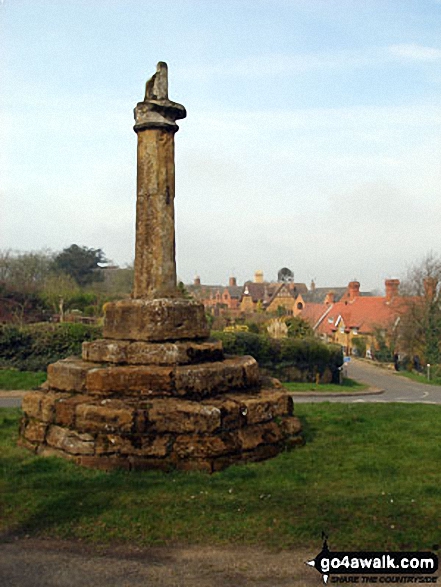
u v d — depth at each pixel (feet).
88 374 23.61
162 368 23.35
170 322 25.02
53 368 25.49
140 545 15.02
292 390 78.64
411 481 20.75
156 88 26.50
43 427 23.81
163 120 26.22
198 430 21.57
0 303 103.19
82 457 21.81
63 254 185.78
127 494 18.53
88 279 182.09
